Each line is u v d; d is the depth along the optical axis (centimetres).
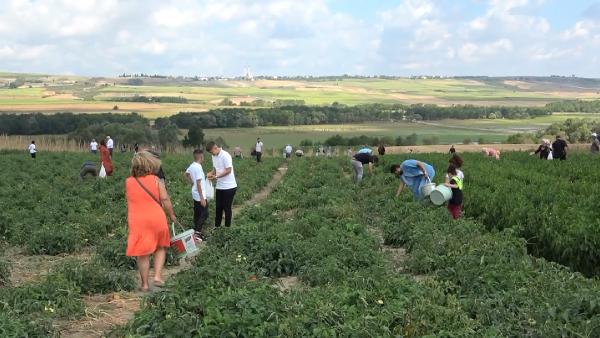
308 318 660
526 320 687
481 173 2558
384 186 2392
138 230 938
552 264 995
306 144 9050
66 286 887
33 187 2428
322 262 1023
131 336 635
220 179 1455
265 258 1103
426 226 1290
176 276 929
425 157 4244
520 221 1327
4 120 8781
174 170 3566
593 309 708
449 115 15512
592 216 1280
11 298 834
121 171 3381
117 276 984
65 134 8988
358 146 8525
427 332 648
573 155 4012
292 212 1939
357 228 1354
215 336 632
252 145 8756
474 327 675
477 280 867
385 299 754
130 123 9569
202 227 1493
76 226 1491
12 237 1455
